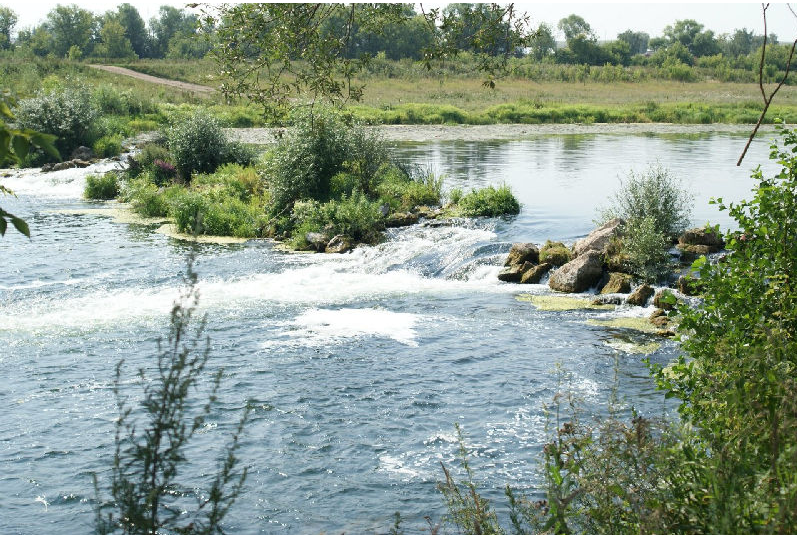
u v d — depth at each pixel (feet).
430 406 40.11
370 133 98.63
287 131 94.22
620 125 226.38
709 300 20.43
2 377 43.80
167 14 537.24
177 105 225.56
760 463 14.58
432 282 66.54
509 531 27.17
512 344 49.47
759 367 16.15
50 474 33.04
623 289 60.13
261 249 79.36
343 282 66.13
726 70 391.04
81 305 58.44
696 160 132.57
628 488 15.34
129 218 96.37
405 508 30.48
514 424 37.68
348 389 42.32
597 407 38.68
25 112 148.56
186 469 33.45
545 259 67.41
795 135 21.65
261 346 49.19
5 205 105.09
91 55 491.72
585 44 460.96
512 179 112.88
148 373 44.21
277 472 33.42
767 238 20.85
